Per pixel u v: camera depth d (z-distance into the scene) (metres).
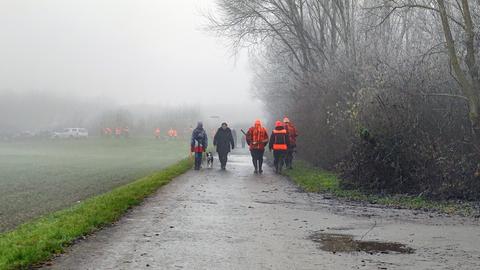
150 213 11.43
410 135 15.55
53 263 7.01
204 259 7.38
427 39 19.55
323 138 23.47
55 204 17.09
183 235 9.07
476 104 14.66
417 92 16.05
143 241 8.51
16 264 6.72
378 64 17.66
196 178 20.08
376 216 11.69
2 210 15.89
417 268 7.03
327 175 20.33
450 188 14.27
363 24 22.64
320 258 7.55
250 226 10.11
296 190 16.56
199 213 11.53
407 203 13.73
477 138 14.59
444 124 15.83
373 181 15.90
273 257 7.57
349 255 7.76
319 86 24.98
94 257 7.38
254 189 16.59
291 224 10.44
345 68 22.09
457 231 9.83
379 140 15.73
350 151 16.73
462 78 14.84
